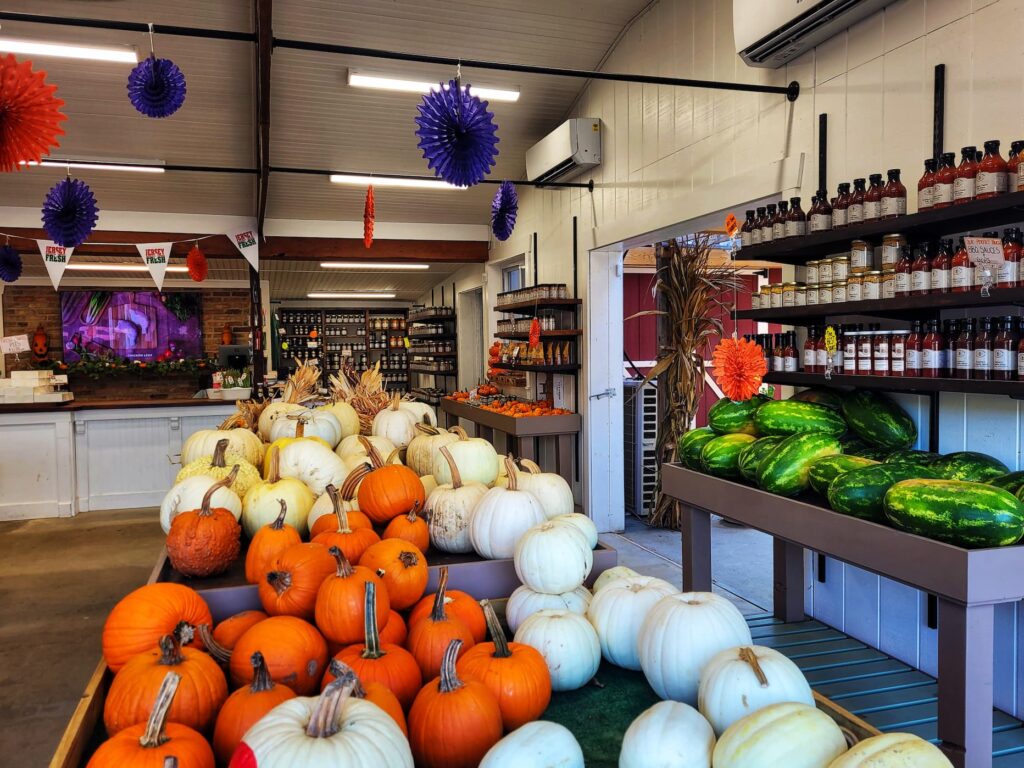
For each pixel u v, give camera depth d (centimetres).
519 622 163
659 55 478
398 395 305
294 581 150
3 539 582
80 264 1002
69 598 439
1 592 450
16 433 656
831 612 334
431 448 244
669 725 110
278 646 130
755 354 288
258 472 243
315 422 270
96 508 690
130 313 1167
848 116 309
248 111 606
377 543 164
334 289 1384
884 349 259
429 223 881
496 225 360
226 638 144
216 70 554
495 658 132
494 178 762
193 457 242
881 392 292
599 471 595
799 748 100
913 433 279
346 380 413
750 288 845
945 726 187
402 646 147
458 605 156
